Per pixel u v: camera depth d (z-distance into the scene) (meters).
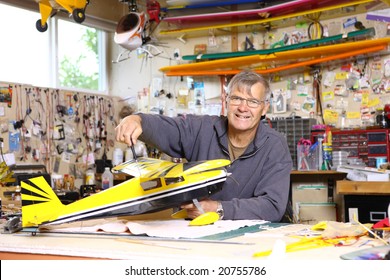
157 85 5.93
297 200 4.45
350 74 4.93
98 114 5.81
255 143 2.55
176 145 2.71
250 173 2.57
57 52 5.47
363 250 1.44
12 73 5.06
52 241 1.69
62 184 5.12
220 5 5.19
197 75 5.59
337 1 4.66
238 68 5.43
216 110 5.59
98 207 2.04
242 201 2.31
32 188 1.94
